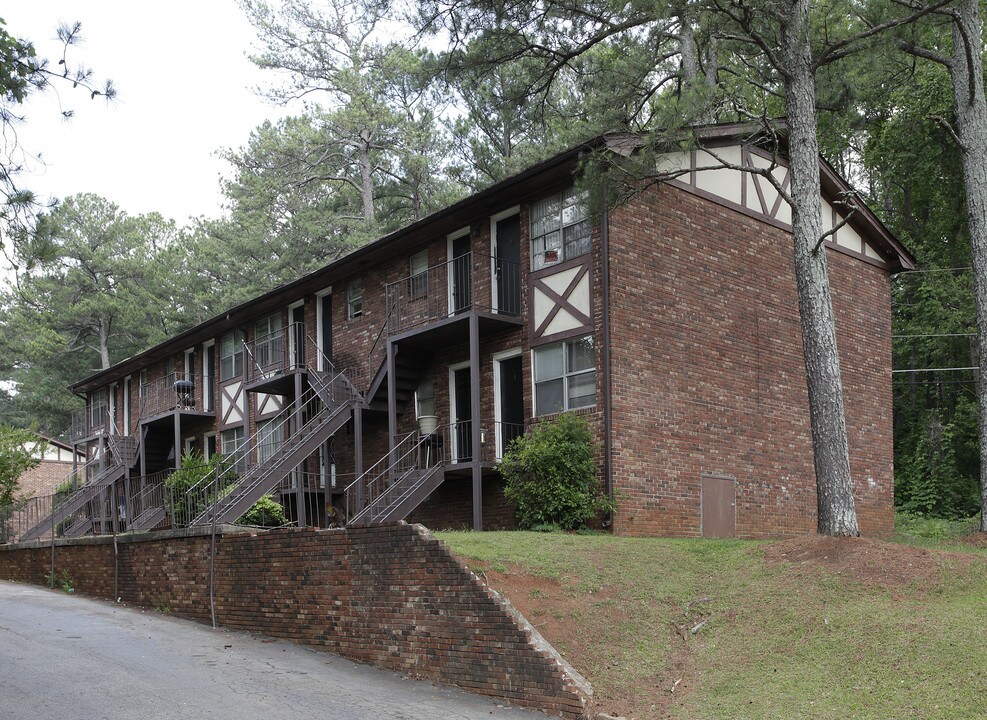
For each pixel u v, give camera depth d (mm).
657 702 10320
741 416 20297
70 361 57344
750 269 21172
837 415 14258
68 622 15242
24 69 10750
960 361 34094
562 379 18781
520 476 18094
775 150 15445
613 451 17656
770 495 20656
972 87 17406
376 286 23984
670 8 14844
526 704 10594
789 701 9781
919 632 10414
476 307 20719
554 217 19391
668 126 15961
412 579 12094
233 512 19703
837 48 15609
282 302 27672
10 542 24109
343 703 10461
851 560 12508
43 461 41156
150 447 34094
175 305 54656
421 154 41531
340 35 42000
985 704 8945
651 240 19047
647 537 16516
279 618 13961
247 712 9898
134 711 9789
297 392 23641
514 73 30141
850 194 15125
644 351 18500
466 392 21359
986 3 28406
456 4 22578
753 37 15180
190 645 13375
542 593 12453
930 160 31984
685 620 12055
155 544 16953
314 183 47156
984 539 15539
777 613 11625
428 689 11281
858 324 24031
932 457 32469
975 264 17172
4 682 10922
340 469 24516
